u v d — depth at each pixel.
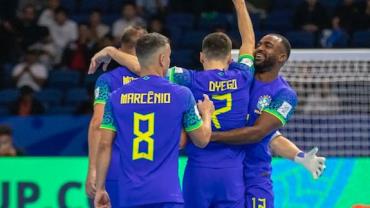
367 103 23.47
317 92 23.52
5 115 30.50
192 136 13.58
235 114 14.80
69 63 34.03
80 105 30.92
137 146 13.35
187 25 35.44
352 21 34.62
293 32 33.97
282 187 22.55
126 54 15.23
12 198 23.66
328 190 22.70
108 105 13.60
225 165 14.84
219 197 14.91
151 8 37.22
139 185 13.27
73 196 23.62
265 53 15.16
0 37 35.28
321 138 23.64
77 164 23.75
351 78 22.42
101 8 37.59
